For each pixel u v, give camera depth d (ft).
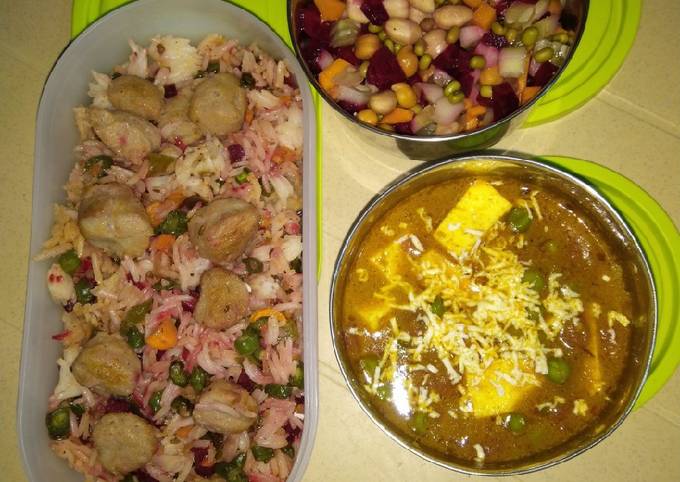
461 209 0.75
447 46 0.77
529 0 0.77
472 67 0.77
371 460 0.80
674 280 0.78
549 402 0.73
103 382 0.77
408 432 0.73
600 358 0.73
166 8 0.86
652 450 0.78
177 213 0.81
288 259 0.81
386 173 0.85
